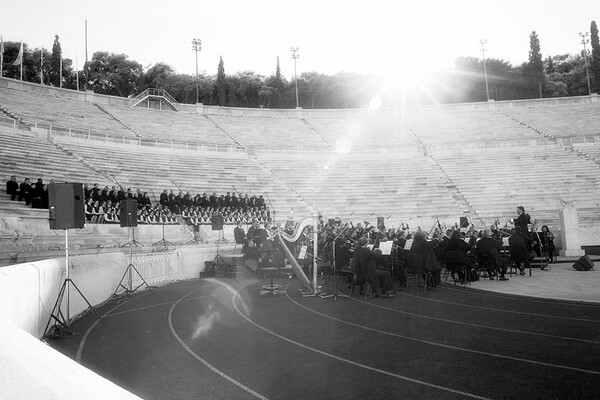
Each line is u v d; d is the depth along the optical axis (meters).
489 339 7.71
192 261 21.38
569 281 15.23
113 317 10.71
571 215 25.08
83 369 1.63
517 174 40.62
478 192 38.53
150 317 10.63
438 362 6.39
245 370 6.21
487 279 16.81
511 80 86.50
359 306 11.61
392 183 40.97
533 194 37.19
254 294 14.51
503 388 5.25
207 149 42.72
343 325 9.20
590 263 18.47
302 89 91.44
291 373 6.03
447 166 43.72
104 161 32.59
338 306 11.69
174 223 25.69
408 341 7.71
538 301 11.58
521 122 54.34
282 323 9.55
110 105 50.12
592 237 29.11
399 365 6.28
